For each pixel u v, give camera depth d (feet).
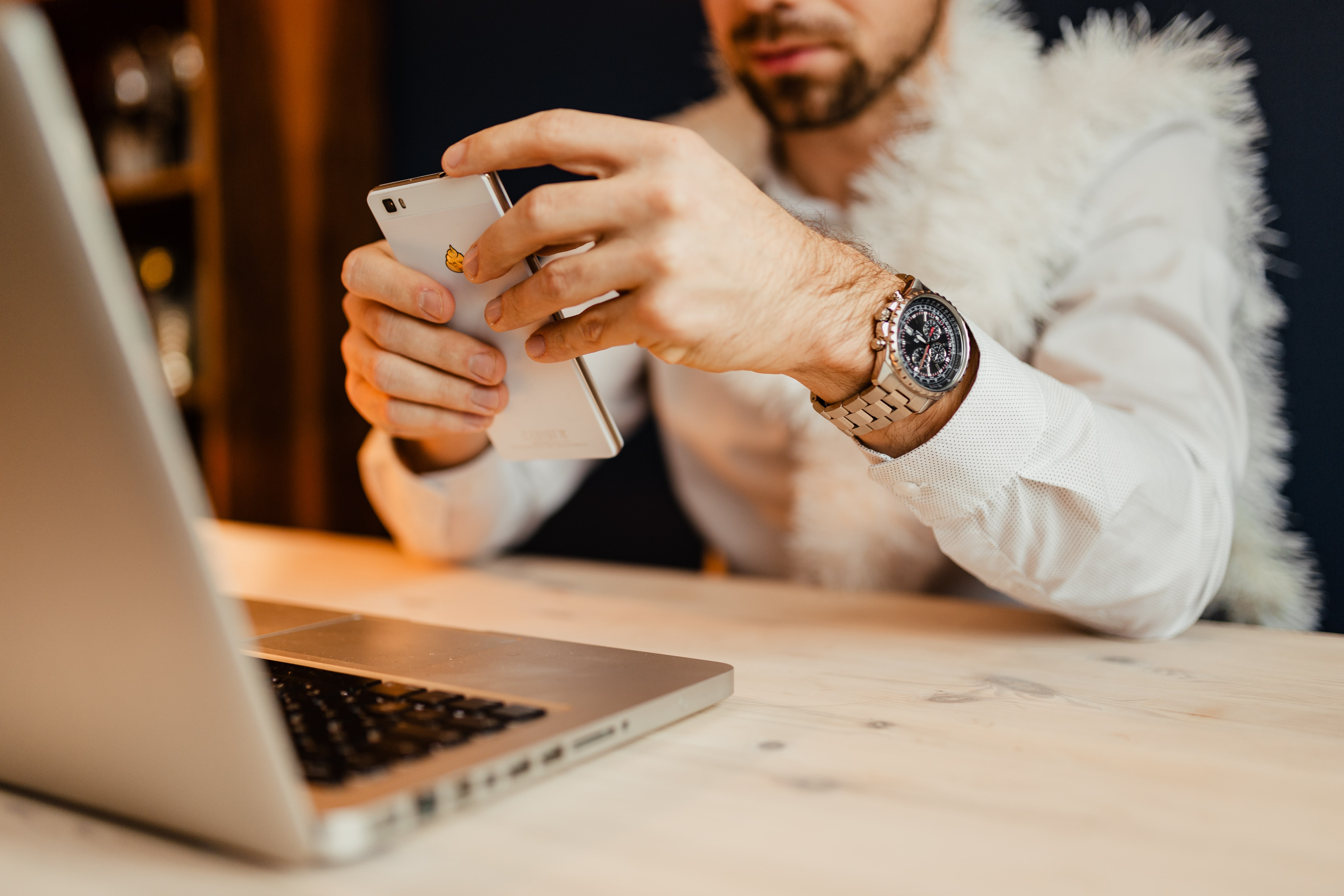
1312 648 2.39
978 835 1.23
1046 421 2.21
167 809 1.13
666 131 1.71
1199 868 1.14
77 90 7.85
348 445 6.04
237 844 1.09
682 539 5.18
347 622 2.23
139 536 0.99
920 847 1.19
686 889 1.08
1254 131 3.80
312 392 6.10
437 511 3.58
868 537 4.26
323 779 1.14
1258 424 3.89
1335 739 1.64
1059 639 2.48
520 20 5.54
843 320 1.98
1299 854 1.18
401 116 6.11
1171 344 3.22
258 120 6.12
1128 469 2.30
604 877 1.11
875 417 2.12
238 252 6.23
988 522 2.28
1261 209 3.83
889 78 4.25
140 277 7.34
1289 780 1.43
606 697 1.54
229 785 1.05
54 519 1.05
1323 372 3.78
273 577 3.51
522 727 1.37
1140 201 3.68
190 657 1.00
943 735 1.64
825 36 4.27
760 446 4.71
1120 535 2.30
